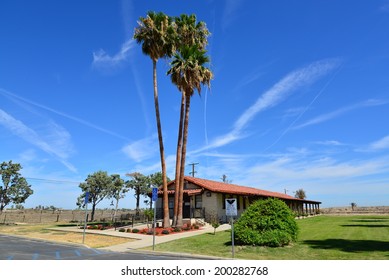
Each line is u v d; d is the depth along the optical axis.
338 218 42.84
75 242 19.45
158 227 25.62
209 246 15.79
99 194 40.06
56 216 45.69
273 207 16.05
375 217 44.62
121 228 25.97
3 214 43.50
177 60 25.39
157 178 45.53
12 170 38.81
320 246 14.77
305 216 49.50
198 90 25.55
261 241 14.98
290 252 13.33
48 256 13.83
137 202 44.34
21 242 19.89
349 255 12.23
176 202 25.25
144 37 25.97
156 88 26.50
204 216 29.58
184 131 26.22
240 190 35.88
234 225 16.23
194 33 27.44
